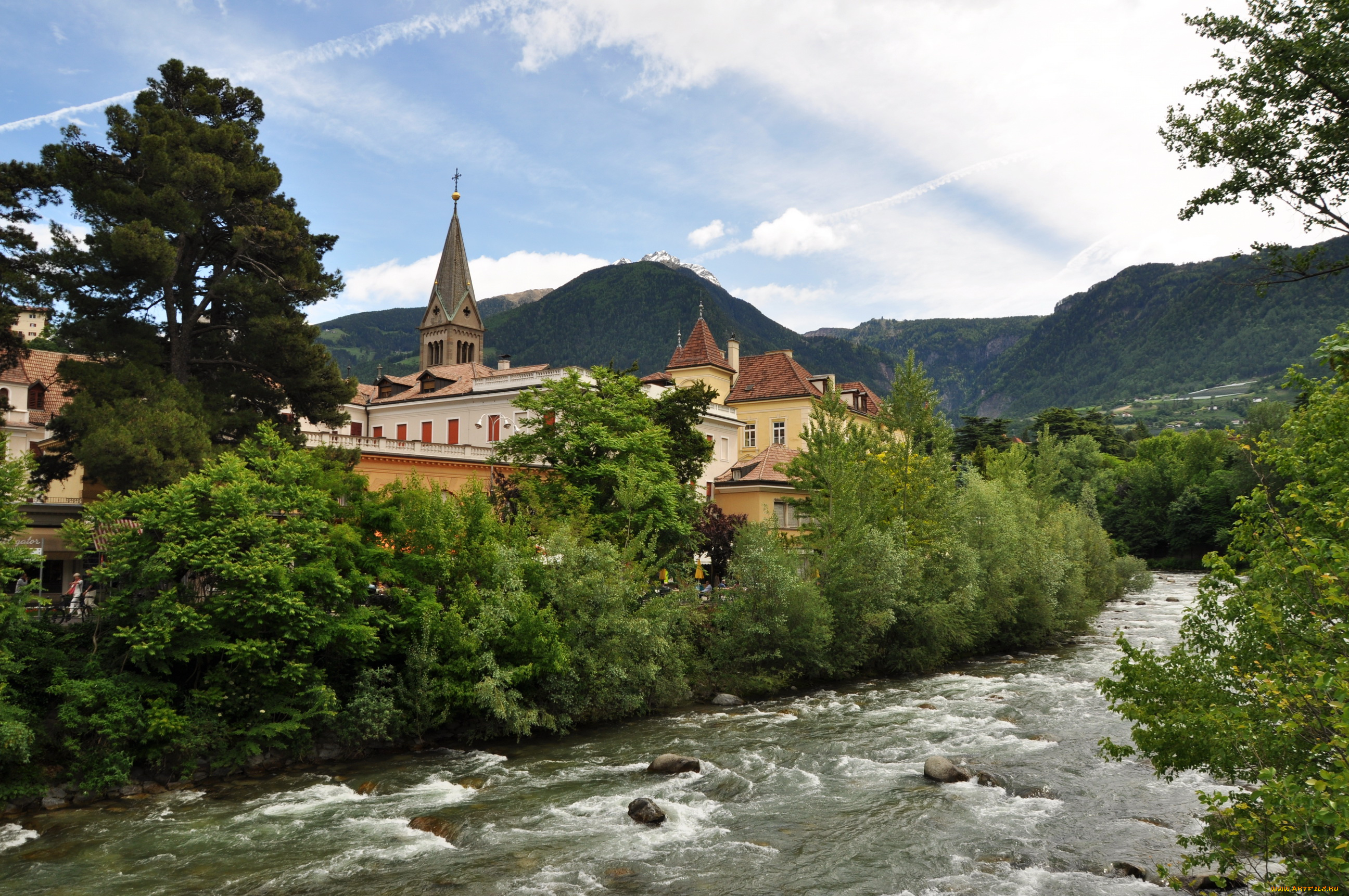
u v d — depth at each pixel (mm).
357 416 73938
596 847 17250
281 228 38500
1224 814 9984
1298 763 10477
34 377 54469
